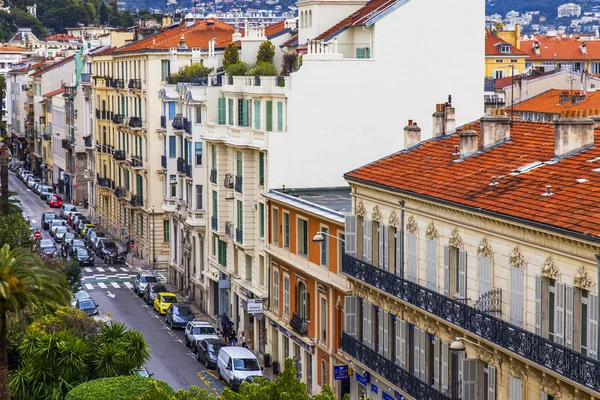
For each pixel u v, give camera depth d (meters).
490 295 87.19
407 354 103.62
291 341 140.12
